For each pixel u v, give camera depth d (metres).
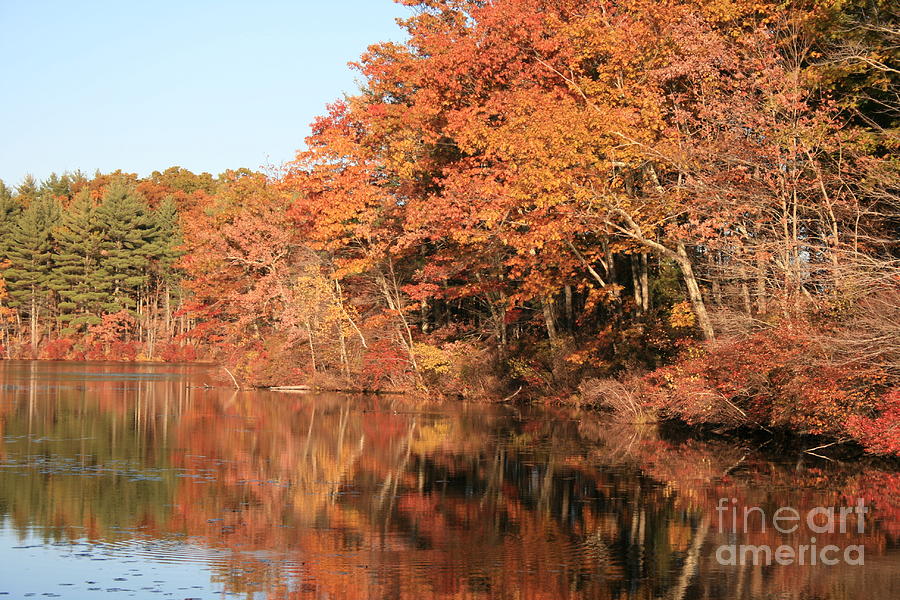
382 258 44.75
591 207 28.73
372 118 42.47
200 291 62.81
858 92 27.11
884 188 24.44
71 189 135.88
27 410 35.94
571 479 19.56
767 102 25.75
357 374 49.84
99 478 19.42
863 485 18.69
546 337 44.03
